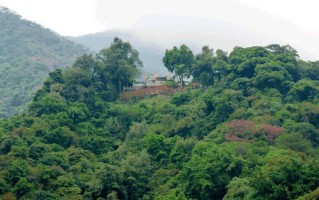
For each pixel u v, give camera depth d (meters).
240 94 140.50
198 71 168.88
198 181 101.81
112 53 169.25
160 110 148.12
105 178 110.94
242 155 109.12
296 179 85.88
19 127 138.62
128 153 127.88
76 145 133.62
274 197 84.25
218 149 109.00
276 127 119.81
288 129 119.38
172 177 112.75
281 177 86.12
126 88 173.12
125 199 111.50
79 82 159.25
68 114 145.12
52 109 146.00
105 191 110.62
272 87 145.25
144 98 164.88
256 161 103.19
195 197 102.69
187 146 122.12
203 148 114.50
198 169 103.75
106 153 134.12
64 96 155.38
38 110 146.25
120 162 123.25
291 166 87.19
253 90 144.38
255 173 94.06
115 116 150.50
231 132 123.12
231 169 102.19
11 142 124.50
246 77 150.50
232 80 152.88
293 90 141.25
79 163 120.69
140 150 130.50
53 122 137.38
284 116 126.81
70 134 134.38
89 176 114.31
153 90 167.12
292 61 155.38
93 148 135.00
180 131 135.50
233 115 132.50
